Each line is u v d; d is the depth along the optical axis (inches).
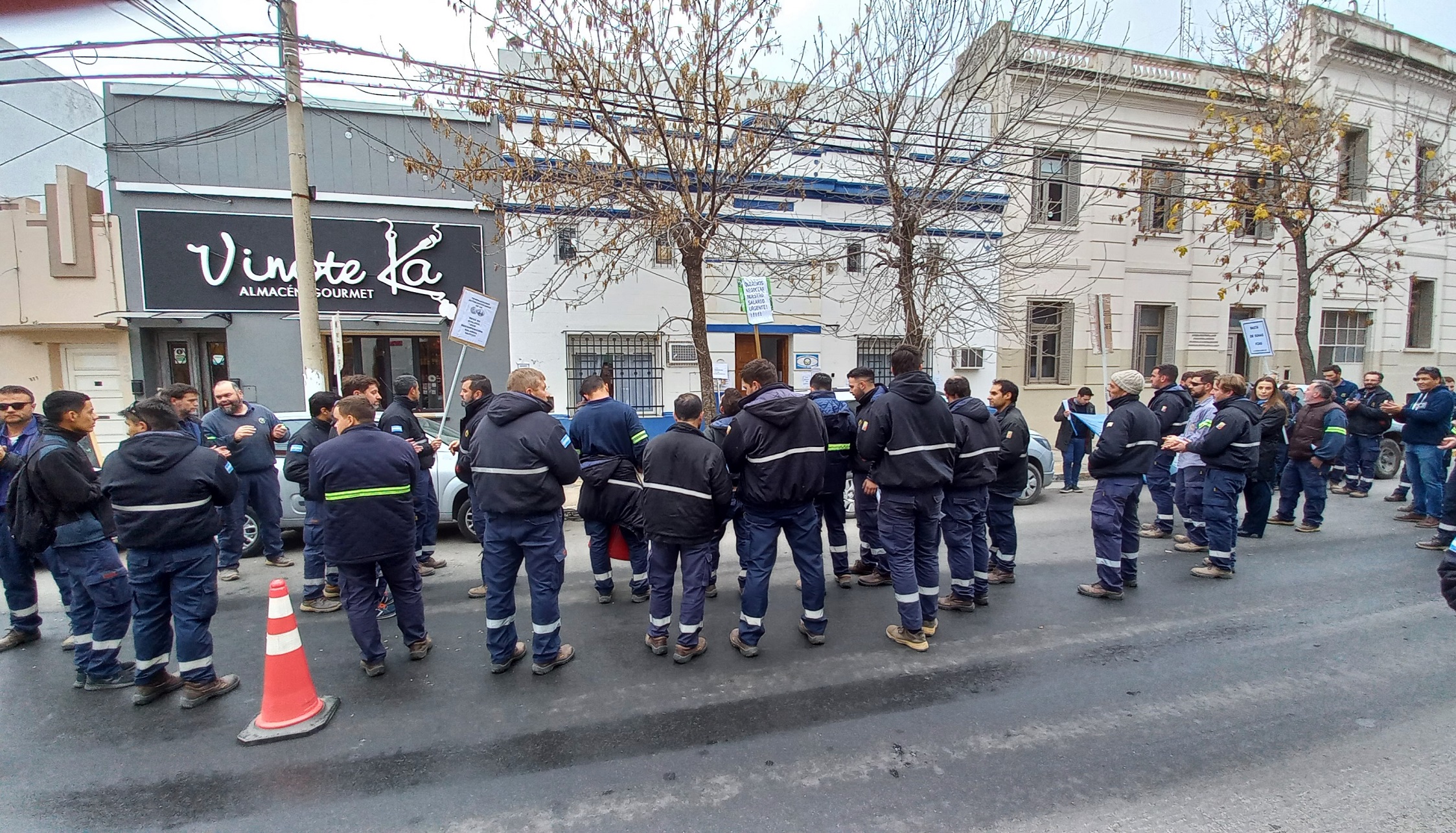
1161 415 271.0
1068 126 422.9
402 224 407.8
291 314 396.5
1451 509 239.5
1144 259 534.3
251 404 240.4
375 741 120.9
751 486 152.4
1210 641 163.0
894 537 159.3
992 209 462.9
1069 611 184.9
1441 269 628.7
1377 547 252.7
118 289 382.0
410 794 105.0
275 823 98.4
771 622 179.3
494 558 145.5
